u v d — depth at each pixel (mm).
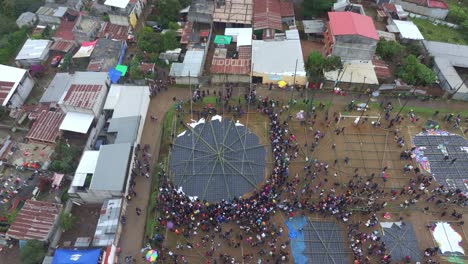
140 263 42688
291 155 52281
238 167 51375
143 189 49406
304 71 62156
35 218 44719
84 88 56219
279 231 44875
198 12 71062
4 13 75812
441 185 49875
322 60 61125
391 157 52781
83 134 54438
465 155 53375
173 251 43438
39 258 41031
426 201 47938
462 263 42969
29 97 61469
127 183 47812
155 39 65500
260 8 74125
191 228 44594
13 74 59656
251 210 45438
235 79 62719
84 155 49656
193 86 62625
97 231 43469
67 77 61469
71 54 67062
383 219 46344
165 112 58875
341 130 55594
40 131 53500
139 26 74312
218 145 53750
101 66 62469
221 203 47031
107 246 42031
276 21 71625
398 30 70438
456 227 45844
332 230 45250
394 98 60906
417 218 46562
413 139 55156
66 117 54062
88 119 53938
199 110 58656
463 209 47375
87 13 74875
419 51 68312
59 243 44594
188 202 46781
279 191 48188
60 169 50062
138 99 57531
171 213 45281
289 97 60812
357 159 52375
